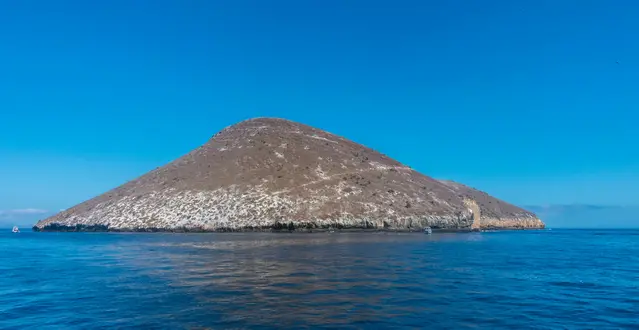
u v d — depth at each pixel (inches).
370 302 845.8
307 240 3110.2
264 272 1291.8
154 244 2706.7
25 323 706.2
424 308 799.1
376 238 3472.0
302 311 767.7
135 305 825.5
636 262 1699.1
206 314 745.6
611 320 727.7
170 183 5511.8
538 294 954.1
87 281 1145.4
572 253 2192.4
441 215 5339.6
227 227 4419.3
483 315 750.5
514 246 2758.4
